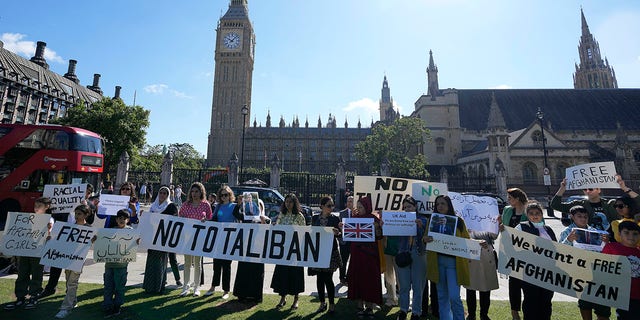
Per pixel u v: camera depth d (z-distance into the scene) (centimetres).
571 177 673
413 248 574
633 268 476
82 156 1410
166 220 665
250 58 11494
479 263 567
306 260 613
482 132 6075
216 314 580
